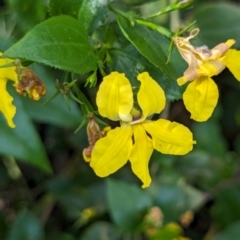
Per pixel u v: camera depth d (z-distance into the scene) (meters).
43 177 0.21
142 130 0.11
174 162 0.19
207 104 0.11
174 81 0.12
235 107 0.22
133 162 0.11
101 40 0.13
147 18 0.12
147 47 0.12
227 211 0.20
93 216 0.20
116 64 0.12
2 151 0.15
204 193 0.20
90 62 0.11
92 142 0.12
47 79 0.16
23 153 0.16
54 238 0.20
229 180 0.20
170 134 0.11
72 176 0.20
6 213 0.21
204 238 0.21
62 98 0.17
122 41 0.13
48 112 0.17
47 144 0.21
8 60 0.12
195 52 0.11
